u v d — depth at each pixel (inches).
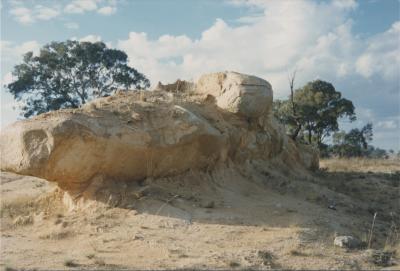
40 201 533.3
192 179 555.5
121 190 495.2
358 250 394.3
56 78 1660.9
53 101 1656.0
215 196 531.5
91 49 1643.7
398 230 488.1
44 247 400.8
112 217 457.4
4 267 339.6
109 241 403.5
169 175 544.7
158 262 348.8
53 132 444.8
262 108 635.5
